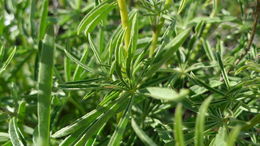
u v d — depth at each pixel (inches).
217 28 11.5
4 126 11.0
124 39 7.6
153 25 8.9
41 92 6.2
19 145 7.2
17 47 12.1
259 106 8.2
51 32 6.3
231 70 9.5
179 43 6.2
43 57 6.2
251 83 7.9
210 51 9.9
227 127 7.0
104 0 7.9
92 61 9.2
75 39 12.8
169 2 8.3
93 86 7.0
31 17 11.0
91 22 7.5
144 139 5.7
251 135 7.9
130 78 6.9
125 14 7.3
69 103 11.5
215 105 7.5
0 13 12.3
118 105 6.9
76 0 12.8
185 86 11.0
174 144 7.0
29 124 9.7
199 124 5.4
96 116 6.9
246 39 10.6
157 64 6.5
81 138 6.5
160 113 9.8
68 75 9.5
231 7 12.4
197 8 12.1
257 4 8.7
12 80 12.2
